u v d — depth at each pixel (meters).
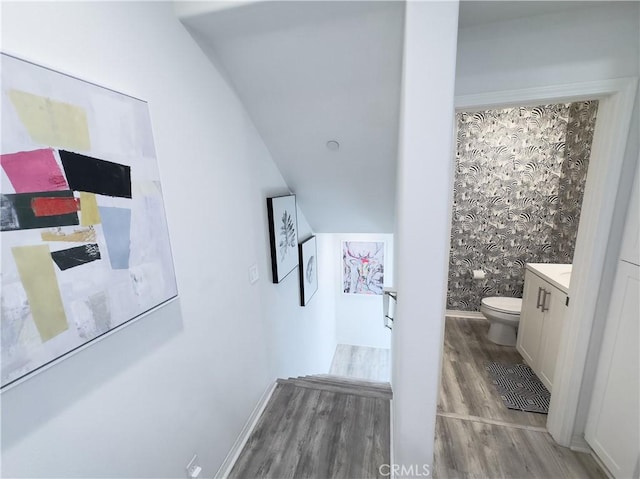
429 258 1.01
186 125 1.23
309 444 1.76
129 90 0.95
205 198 1.37
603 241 1.42
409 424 1.18
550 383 2.18
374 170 2.22
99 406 0.88
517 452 1.69
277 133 1.92
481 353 2.76
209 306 1.42
